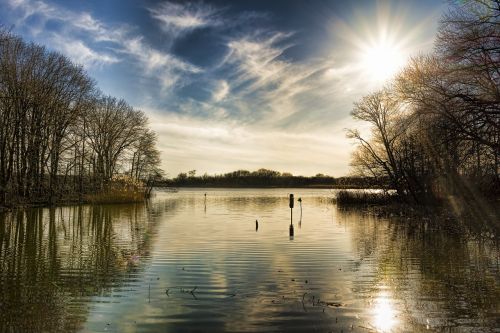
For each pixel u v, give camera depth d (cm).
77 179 4884
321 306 881
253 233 2130
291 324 776
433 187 3778
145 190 6700
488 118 2025
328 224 2638
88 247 1673
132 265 1298
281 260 1380
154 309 859
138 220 2902
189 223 2691
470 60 2081
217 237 1966
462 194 3188
